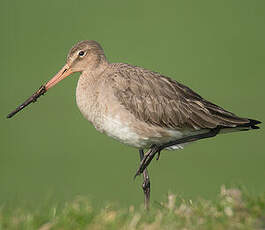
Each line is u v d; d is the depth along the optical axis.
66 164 19.94
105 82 9.91
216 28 30.11
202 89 24.12
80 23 30.77
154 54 27.59
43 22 31.09
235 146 21.47
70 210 8.27
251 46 28.34
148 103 9.73
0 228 7.77
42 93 10.63
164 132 9.84
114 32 29.84
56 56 27.77
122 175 18.83
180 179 18.11
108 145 21.88
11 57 27.67
